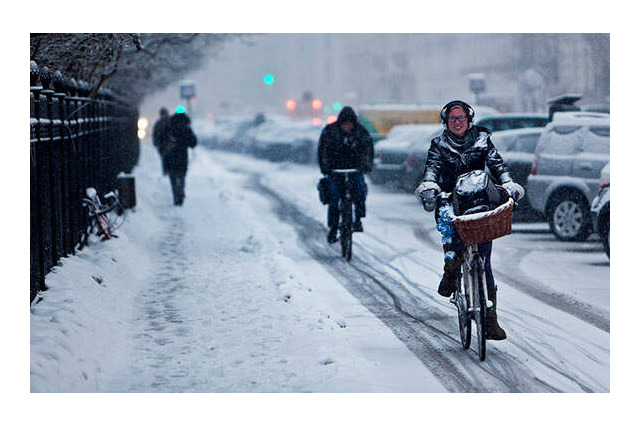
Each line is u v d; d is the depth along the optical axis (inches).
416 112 2340.1
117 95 1614.2
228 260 956.6
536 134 1304.1
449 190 583.8
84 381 505.0
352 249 1054.4
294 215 1445.6
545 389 510.0
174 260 960.9
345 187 981.8
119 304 708.0
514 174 1288.1
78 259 781.9
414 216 1414.9
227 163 3144.7
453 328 654.5
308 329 629.6
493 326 585.3
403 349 591.8
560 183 1123.9
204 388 508.1
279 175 2433.6
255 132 3604.8
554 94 3442.4
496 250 1043.9
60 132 763.4
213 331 639.8
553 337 626.5
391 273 892.6
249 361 559.2
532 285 824.3
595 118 1136.8
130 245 952.9
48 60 807.7
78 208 877.2
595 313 705.0
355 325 663.1
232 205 1533.0
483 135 580.1
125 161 1856.5
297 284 796.6
